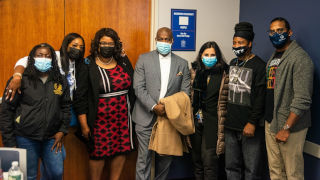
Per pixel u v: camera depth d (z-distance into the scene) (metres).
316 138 1.99
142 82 2.38
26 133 1.84
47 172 2.03
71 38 2.09
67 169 2.68
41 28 2.53
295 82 1.81
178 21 2.81
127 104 2.40
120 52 2.36
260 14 2.63
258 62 2.13
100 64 2.31
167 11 2.78
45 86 1.88
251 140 2.20
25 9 2.48
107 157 2.31
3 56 2.47
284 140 1.82
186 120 2.29
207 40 2.91
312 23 2.02
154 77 2.38
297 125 1.86
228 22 2.94
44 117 1.85
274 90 1.96
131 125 2.44
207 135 2.34
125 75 2.34
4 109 1.80
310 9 2.03
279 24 1.92
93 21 2.64
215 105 2.34
